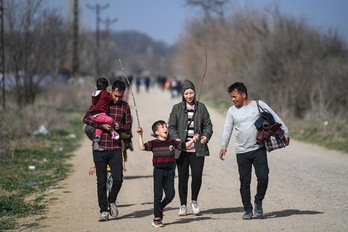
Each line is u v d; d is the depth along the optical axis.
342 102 61.56
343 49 73.12
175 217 22.72
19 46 73.31
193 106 22.28
